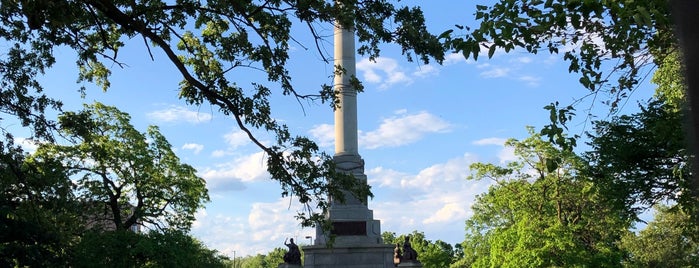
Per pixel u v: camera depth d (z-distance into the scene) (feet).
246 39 59.82
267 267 520.42
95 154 122.01
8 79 72.13
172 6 57.77
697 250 156.87
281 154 61.93
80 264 120.88
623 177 85.87
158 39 55.06
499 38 31.17
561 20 30.73
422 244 342.03
